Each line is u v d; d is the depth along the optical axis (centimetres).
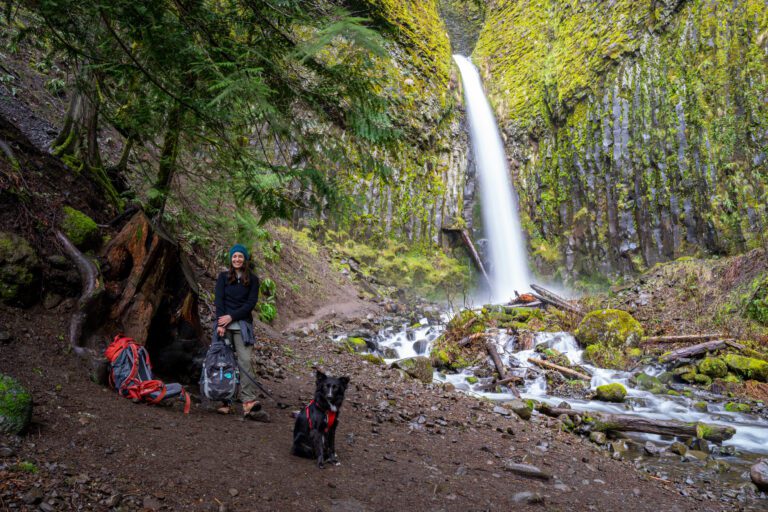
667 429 716
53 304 405
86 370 386
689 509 446
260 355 757
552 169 2164
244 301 448
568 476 478
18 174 440
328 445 388
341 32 283
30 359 357
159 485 281
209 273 954
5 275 378
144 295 463
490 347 1093
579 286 1941
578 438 678
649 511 423
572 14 2266
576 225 2023
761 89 1548
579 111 2073
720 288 1333
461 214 2189
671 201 1719
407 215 2044
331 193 378
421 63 2258
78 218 459
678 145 1723
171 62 313
